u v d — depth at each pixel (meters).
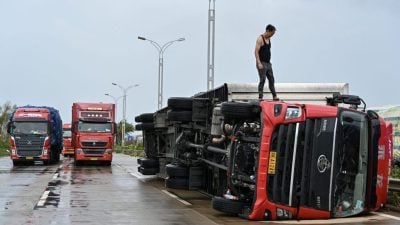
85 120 35.78
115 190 18.17
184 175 16.38
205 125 15.20
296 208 11.11
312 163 11.21
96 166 35.34
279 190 11.08
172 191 17.89
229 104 11.48
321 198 11.24
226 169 12.83
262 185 11.02
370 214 12.22
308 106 11.34
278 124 11.13
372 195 11.98
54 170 30.39
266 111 11.13
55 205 14.03
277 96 14.22
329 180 11.29
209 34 30.45
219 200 11.74
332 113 11.45
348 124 11.63
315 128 11.31
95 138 35.66
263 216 11.07
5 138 76.62
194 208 13.59
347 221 11.14
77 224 10.97
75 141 35.69
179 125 16.73
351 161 11.62
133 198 15.77
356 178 11.70
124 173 27.58
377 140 12.02
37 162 42.50
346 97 12.67
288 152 11.13
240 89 14.17
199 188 16.12
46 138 36.06
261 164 11.02
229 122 12.20
